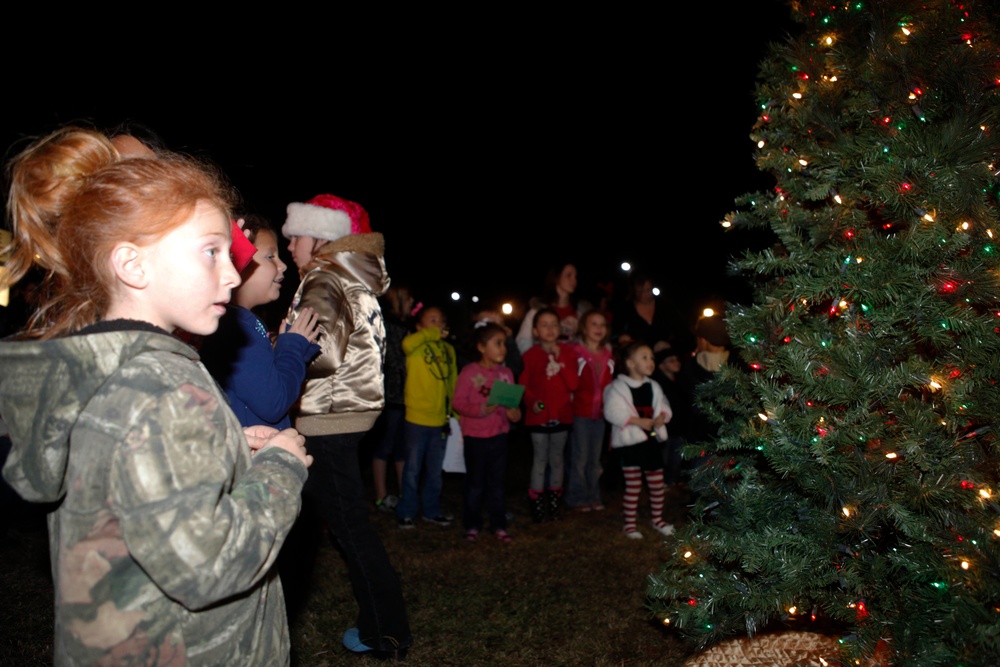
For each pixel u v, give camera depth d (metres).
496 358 5.22
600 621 3.70
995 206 2.26
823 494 2.39
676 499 6.20
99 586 1.22
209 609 1.31
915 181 2.16
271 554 1.33
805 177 2.61
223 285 1.37
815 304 2.54
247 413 2.44
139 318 1.33
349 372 2.95
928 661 2.00
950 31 2.17
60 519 1.25
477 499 5.16
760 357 2.57
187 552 1.17
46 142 1.36
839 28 2.47
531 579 4.30
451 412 5.53
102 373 1.21
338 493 2.96
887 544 2.41
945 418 2.17
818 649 2.51
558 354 5.68
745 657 2.51
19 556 4.32
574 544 4.98
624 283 8.51
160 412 1.20
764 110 2.67
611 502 6.17
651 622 3.68
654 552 4.80
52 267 1.32
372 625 3.09
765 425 2.48
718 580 2.65
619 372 5.46
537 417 5.57
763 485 2.72
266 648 1.44
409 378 5.36
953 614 1.98
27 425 1.22
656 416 5.30
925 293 2.18
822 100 2.45
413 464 5.34
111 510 1.21
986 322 2.10
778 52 2.64
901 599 2.23
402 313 5.86
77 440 1.20
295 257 3.21
